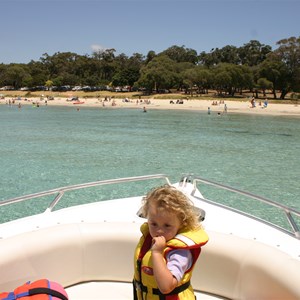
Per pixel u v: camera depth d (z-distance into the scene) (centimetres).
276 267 223
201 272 258
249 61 13438
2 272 238
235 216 326
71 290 272
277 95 10031
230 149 2098
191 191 383
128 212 331
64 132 2931
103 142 2345
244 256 243
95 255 276
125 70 12012
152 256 166
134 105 7369
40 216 324
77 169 1515
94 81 12488
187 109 6269
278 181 1352
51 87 13038
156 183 1267
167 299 173
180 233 174
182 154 1908
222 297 254
